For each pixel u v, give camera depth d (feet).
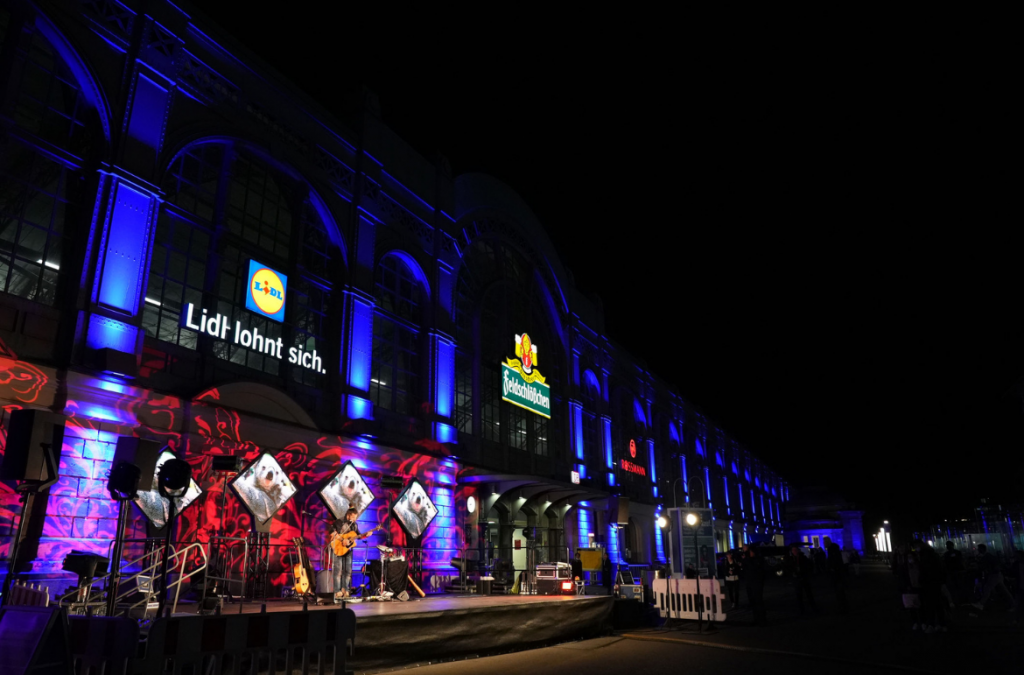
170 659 21.83
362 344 63.05
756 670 32.76
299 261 58.23
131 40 45.19
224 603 38.09
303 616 25.75
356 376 61.52
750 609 66.28
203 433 45.47
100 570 30.45
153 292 45.42
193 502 40.09
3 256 37.47
